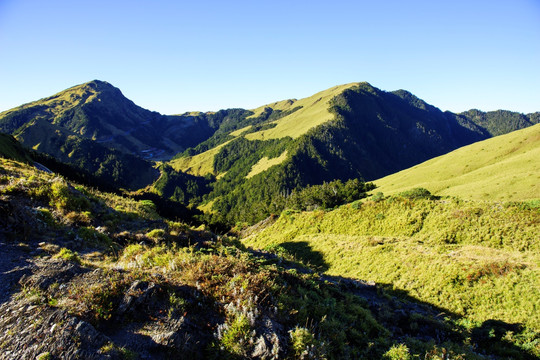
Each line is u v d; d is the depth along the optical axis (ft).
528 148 285.43
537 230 83.82
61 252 30.25
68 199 48.55
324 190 358.43
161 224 54.08
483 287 61.77
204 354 21.07
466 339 38.99
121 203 70.74
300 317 27.17
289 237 146.30
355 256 93.15
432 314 51.57
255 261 43.45
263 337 22.22
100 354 17.60
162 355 19.31
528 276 60.59
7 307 20.51
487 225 94.27
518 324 46.83
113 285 23.25
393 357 27.66
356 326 32.50
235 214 522.88
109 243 38.73
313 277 44.39
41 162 252.62
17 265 26.11
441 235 98.89
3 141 179.32
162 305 23.17
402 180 345.31
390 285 72.02
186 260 30.14
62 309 20.33
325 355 23.70
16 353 17.34
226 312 24.03
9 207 35.94
